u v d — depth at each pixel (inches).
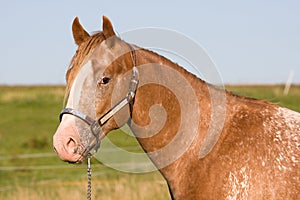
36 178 538.6
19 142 776.3
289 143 162.9
